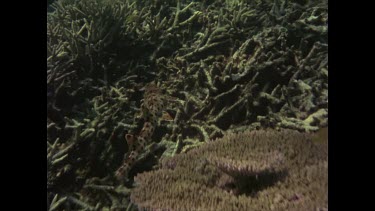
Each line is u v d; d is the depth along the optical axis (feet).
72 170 12.05
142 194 8.12
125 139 12.86
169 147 12.08
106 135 12.82
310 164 7.75
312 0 14.92
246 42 14.10
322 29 13.35
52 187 11.49
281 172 7.77
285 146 8.57
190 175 8.72
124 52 15.98
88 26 15.57
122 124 13.01
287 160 8.05
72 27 15.46
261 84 12.59
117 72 15.39
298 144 8.57
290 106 11.37
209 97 12.70
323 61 12.06
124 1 18.39
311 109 10.70
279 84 12.37
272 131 9.68
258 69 12.64
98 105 14.08
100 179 11.98
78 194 11.64
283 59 12.87
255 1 16.58
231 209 6.91
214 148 9.43
